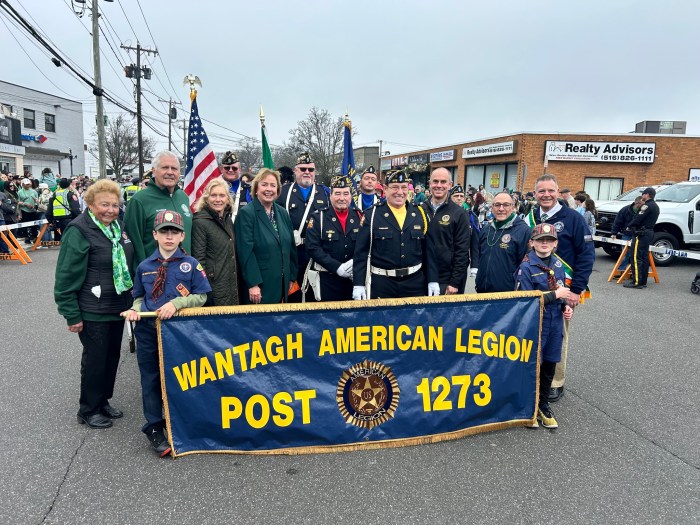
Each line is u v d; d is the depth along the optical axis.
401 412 3.44
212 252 3.96
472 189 23.27
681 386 4.64
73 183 14.77
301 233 5.03
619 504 2.84
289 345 3.28
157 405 3.28
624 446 3.51
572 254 4.14
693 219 12.02
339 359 3.34
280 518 2.68
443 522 2.67
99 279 3.51
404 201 4.20
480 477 3.10
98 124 18.56
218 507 2.77
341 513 2.73
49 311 7.15
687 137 23.53
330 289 4.61
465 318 3.52
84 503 2.79
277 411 3.28
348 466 3.20
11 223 13.60
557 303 3.81
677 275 10.95
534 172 24.31
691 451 3.46
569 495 2.92
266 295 4.27
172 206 4.09
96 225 3.49
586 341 6.04
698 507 2.82
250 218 4.13
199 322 3.19
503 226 4.28
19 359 5.16
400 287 4.20
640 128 28.25
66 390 4.38
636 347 5.81
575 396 4.41
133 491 2.91
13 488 2.92
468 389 3.55
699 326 6.75
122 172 55.81
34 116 36.22
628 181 24.06
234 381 3.23
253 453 3.28
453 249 4.71
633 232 9.45
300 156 5.14
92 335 3.55
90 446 3.42
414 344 3.43
